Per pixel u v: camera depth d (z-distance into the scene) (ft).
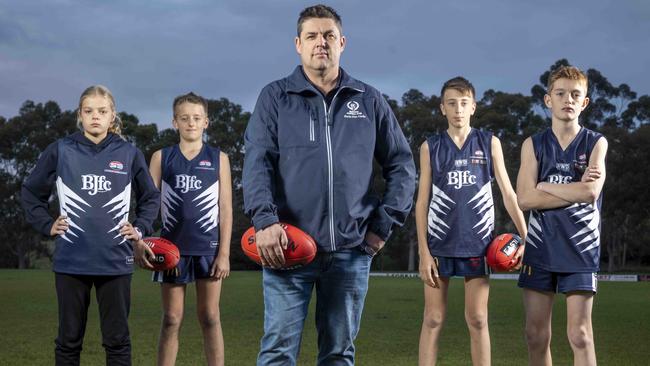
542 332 13.47
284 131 9.88
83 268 12.35
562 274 13.17
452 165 15.49
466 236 15.24
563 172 13.62
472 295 15.21
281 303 9.81
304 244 9.45
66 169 12.77
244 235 10.87
